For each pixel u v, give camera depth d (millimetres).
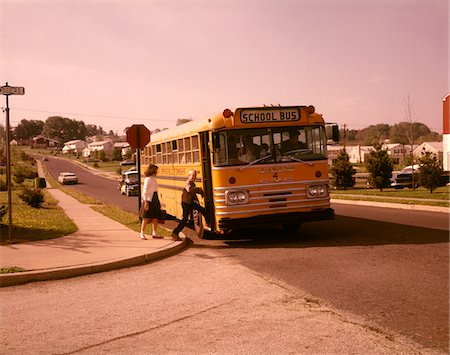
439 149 87312
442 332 5152
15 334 5477
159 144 16641
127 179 38281
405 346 4793
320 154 11602
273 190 11117
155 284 7738
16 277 7977
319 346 4844
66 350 4965
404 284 7117
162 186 16391
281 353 4695
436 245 10211
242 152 11008
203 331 5398
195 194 12523
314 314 5859
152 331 5469
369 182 33875
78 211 21062
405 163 69062
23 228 13953
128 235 12531
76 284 7875
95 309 6414
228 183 10867
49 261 9078
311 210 11398
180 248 11125
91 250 10242
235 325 5555
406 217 15750
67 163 136125
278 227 14266
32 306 6629
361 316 5734
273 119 11227
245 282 7594
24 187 24703
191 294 7020
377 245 10445
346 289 6965
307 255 9625
